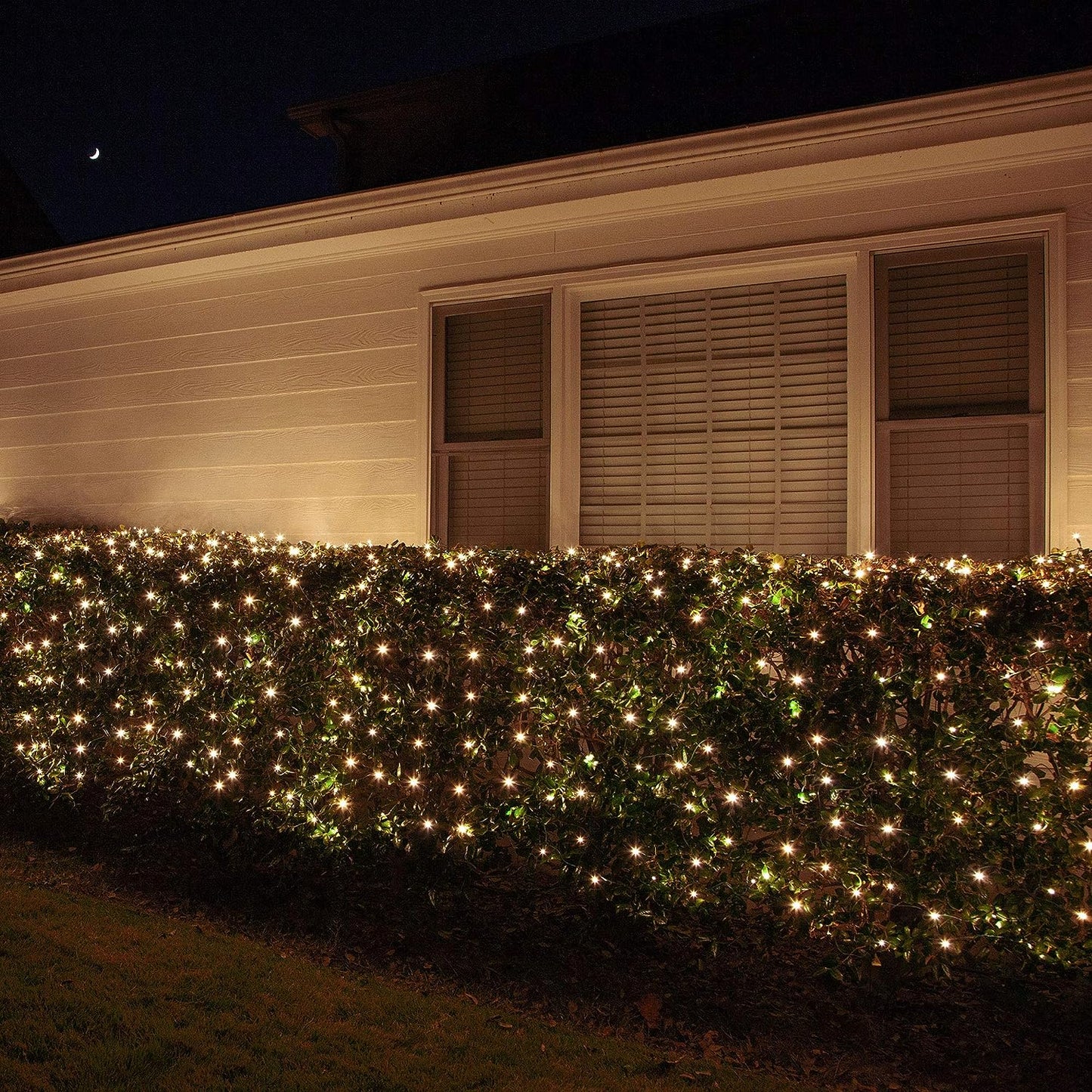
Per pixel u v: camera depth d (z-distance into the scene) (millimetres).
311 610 4145
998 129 4215
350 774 3967
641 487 5191
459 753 3775
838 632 3238
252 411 6230
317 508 5977
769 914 3410
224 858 4262
